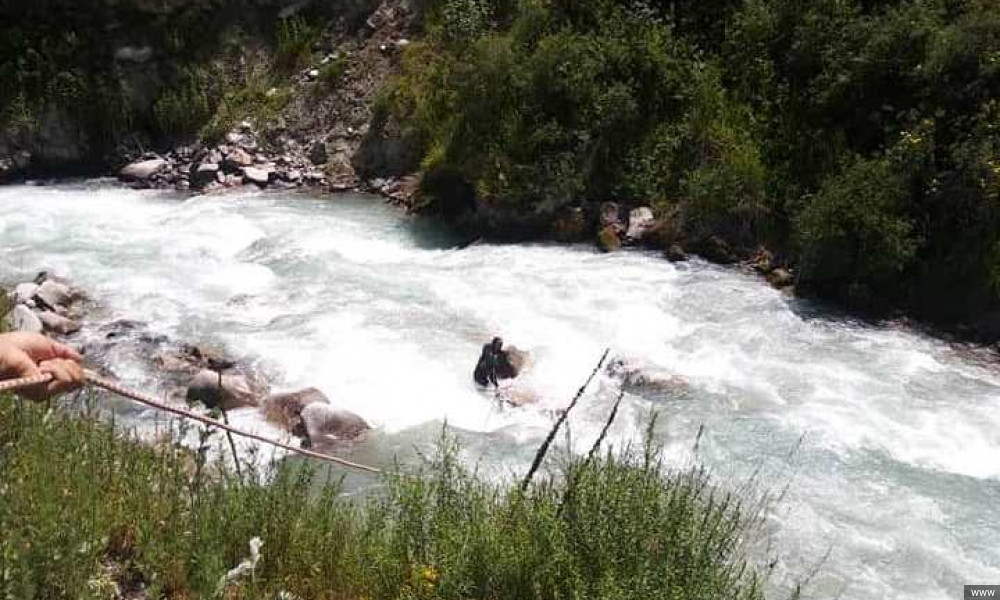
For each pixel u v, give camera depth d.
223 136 19.72
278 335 11.77
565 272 13.85
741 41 16.27
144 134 20.20
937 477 9.07
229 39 20.89
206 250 14.88
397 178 18.06
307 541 5.22
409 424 9.82
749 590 5.36
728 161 14.88
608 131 15.63
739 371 11.09
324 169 18.83
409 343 11.58
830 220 13.05
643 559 4.70
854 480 8.96
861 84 14.52
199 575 4.42
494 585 4.69
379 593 4.88
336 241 15.30
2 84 19.67
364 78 19.73
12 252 14.64
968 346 12.12
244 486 5.48
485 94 16.44
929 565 7.68
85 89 19.77
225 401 9.86
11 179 19.22
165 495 5.24
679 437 9.59
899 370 11.23
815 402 10.43
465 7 18.66
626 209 15.19
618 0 17.08
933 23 14.22
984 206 12.62
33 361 3.48
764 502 8.36
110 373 10.64
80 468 4.95
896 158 13.27
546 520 4.84
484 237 15.54
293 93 20.09
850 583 7.37
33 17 20.14
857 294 12.84
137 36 20.36
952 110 13.51
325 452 9.14
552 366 11.05
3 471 4.52
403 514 5.42
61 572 4.07
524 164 15.55
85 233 15.65
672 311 12.65
